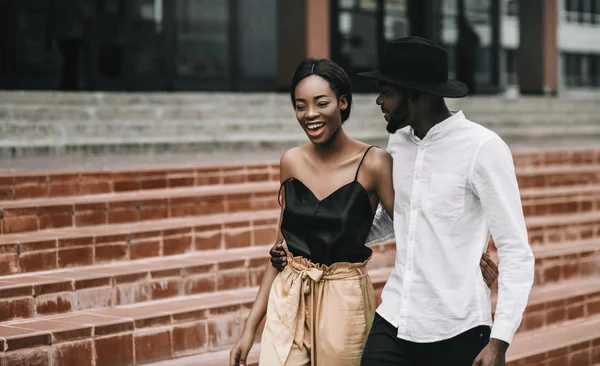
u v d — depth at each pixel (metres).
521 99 14.97
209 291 5.11
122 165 7.38
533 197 7.14
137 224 5.65
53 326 4.15
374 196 3.12
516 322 2.73
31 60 14.33
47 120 10.27
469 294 2.86
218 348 4.70
